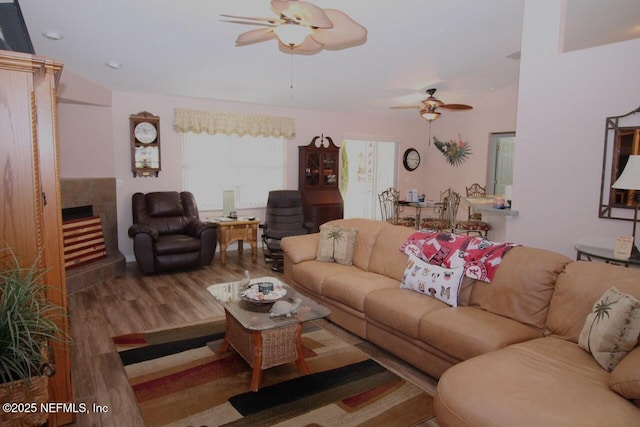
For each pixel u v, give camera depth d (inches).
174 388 96.8
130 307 150.4
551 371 70.8
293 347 102.6
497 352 79.1
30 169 74.4
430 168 324.5
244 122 242.8
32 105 73.7
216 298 112.0
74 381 99.3
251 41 120.6
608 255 104.6
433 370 99.4
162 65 172.6
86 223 183.5
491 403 62.1
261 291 111.0
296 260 152.9
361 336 122.6
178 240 194.7
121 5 120.1
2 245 73.4
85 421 84.0
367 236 148.6
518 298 97.2
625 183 102.2
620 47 115.5
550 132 132.5
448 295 107.2
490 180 279.4
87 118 200.2
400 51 169.2
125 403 90.5
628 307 70.6
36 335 68.7
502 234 219.9
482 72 205.0
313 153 261.7
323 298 138.0
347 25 105.0
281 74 192.7
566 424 56.3
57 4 117.3
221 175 244.2
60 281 80.1
